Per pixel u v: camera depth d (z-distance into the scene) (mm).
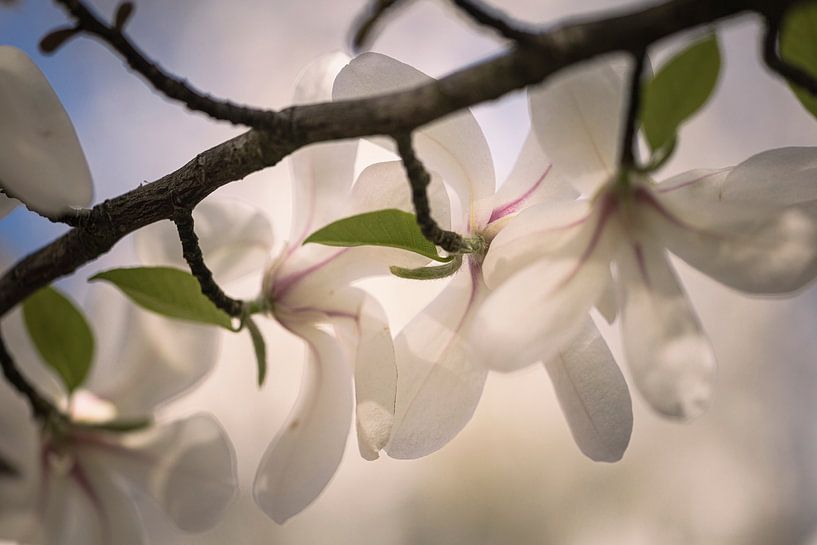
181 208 624
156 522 768
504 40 558
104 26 584
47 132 608
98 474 717
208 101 586
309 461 653
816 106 612
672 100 591
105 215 631
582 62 553
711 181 601
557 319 583
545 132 599
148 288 656
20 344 714
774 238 585
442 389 630
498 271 602
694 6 545
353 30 569
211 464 716
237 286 986
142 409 722
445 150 628
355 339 646
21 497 696
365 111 576
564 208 600
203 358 724
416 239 625
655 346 583
